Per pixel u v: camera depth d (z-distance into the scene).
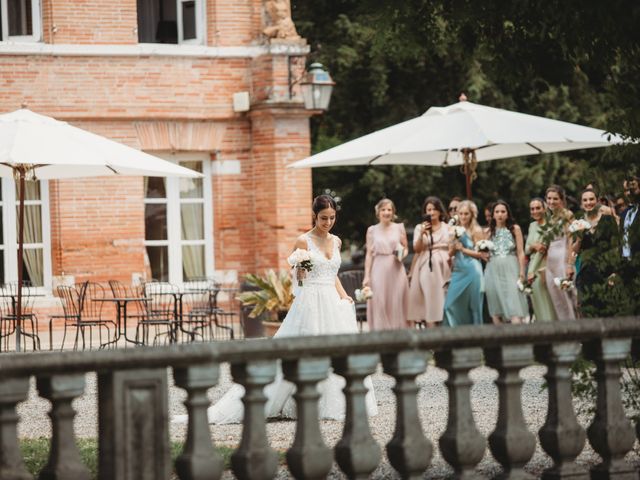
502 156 22.89
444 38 10.95
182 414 13.68
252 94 27.28
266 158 27.20
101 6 26.11
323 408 12.97
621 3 8.79
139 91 26.45
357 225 37.66
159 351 6.55
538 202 19.20
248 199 27.50
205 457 6.70
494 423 12.05
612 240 9.09
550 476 7.65
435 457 9.89
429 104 36.19
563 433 7.59
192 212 27.28
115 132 26.39
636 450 9.61
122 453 6.51
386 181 35.53
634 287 8.95
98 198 26.11
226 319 27.36
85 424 13.14
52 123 19.47
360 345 6.98
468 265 19.98
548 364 7.65
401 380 7.18
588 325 7.58
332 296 13.55
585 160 36.69
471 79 34.88
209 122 27.11
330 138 35.72
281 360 7.00
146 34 27.17
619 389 7.80
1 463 6.27
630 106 9.32
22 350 22.53
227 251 27.34
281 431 12.07
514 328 7.36
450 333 7.18
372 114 36.31
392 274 21.03
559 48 10.18
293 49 26.83
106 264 26.19
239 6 27.19
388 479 8.70
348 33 34.88
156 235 27.02
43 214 25.94
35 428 12.95
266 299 21.81
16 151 18.45
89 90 26.09
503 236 20.45
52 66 25.83
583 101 36.81
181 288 26.86
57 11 25.83
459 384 7.31
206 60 26.98
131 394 6.54
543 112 36.41
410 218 36.44
